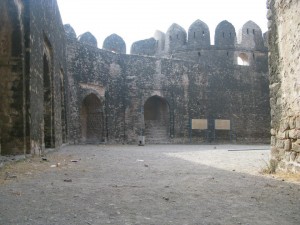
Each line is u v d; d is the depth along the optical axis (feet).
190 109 73.51
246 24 84.17
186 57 82.23
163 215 10.18
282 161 19.45
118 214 10.24
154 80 70.74
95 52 63.77
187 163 26.40
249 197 12.84
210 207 11.23
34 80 28.07
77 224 9.15
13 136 25.45
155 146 58.54
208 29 82.33
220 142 75.46
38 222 9.27
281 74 19.69
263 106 81.46
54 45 40.75
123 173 19.85
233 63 81.76
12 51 25.79
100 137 64.54
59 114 44.88
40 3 31.83
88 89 62.08
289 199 12.49
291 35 18.56
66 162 25.58
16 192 13.14
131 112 68.08
